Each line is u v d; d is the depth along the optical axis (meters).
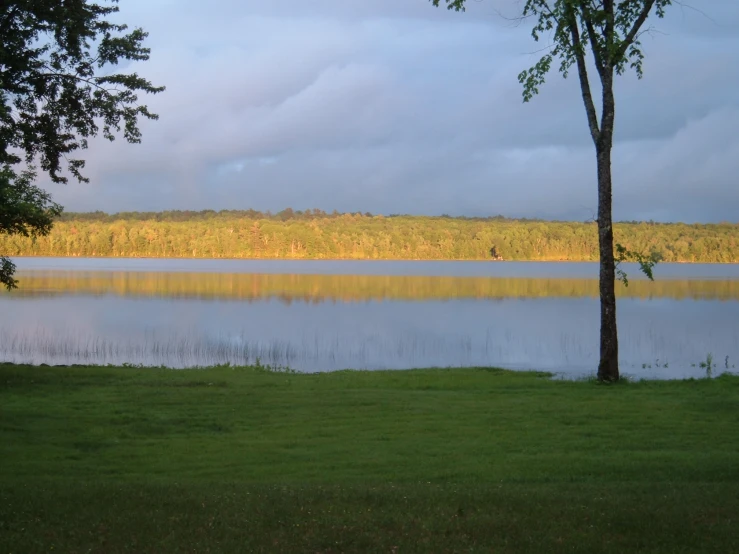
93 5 19.17
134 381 16.67
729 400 14.53
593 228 177.75
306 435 11.61
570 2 16.34
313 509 7.22
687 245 155.25
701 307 51.97
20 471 9.48
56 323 39.06
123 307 48.84
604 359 17.77
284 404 13.97
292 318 42.78
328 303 53.59
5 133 18.75
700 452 10.43
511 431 11.83
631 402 14.41
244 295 60.12
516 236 172.50
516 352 29.62
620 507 7.30
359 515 7.01
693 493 7.93
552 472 9.30
